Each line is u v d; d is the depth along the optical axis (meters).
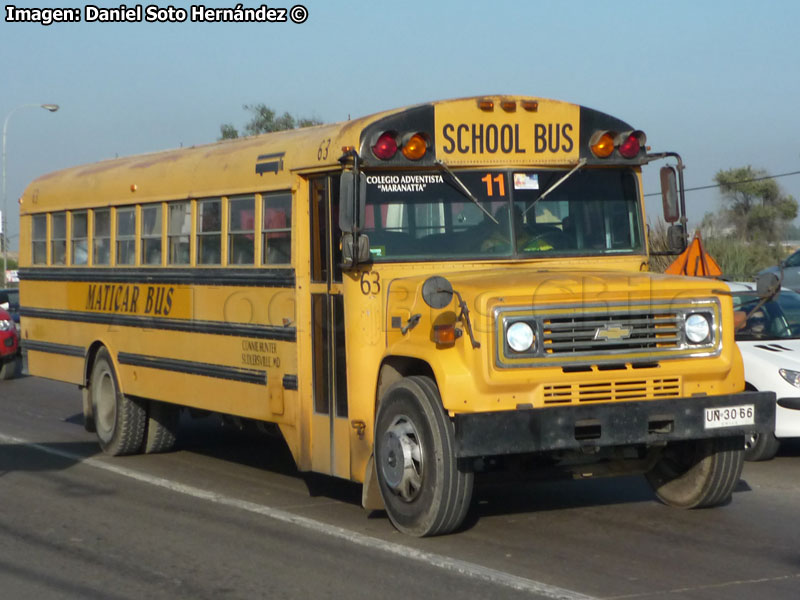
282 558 8.48
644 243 10.25
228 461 13.18
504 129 9.68
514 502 10.38
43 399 20.19
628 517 9.66
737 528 9.21
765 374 12.24
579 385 8.48
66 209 14.63
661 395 8.74
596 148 9.94
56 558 8.66
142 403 13.40
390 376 9.33
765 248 34.50
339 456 9.71
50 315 15.21
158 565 8.39
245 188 10.86
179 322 12.09
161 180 12.44
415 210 9.45
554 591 7.39
